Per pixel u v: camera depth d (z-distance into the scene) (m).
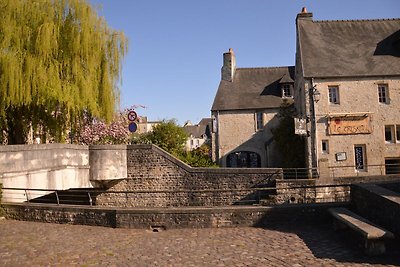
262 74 31.62
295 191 16.59
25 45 14.80
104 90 17.05
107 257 6.66
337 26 24.06
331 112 20.91
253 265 5.86
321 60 21.94
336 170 20.58
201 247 7.11
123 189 19.19
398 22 24.00
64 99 14.95
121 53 17.62
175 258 6.45
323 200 16.42
